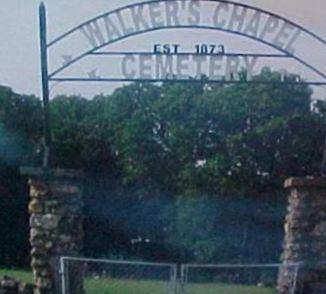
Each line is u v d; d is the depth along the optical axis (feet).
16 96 123.03
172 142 126.93
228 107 126.31
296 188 71.36
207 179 125.70
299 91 125.59
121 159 125.80
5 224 115.96
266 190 124.57
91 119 125.70
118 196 123.75
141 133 126.41
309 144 125.29
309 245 70.95
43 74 73.92
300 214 71.15
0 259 114.52
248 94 126.31
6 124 121.80
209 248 122.93
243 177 125.08
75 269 71.20
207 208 123.85
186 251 123.24
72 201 72.79
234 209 123.95
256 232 123.03
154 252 123.03
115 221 122.42
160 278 75.15
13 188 117.08
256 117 126.11
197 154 126.62
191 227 123.65
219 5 75.92
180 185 125.70
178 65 76.13
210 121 126.82
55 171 72.54
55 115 123.44
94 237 121.90
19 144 120.88
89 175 124.16
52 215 72.38
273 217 123.24
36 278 71.72
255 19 75.97
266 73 89.20
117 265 74.74
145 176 125.49
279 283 70.49
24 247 115.14
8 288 71.67
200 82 76.48
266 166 125.39
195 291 73.20
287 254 71.20
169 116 127.24
